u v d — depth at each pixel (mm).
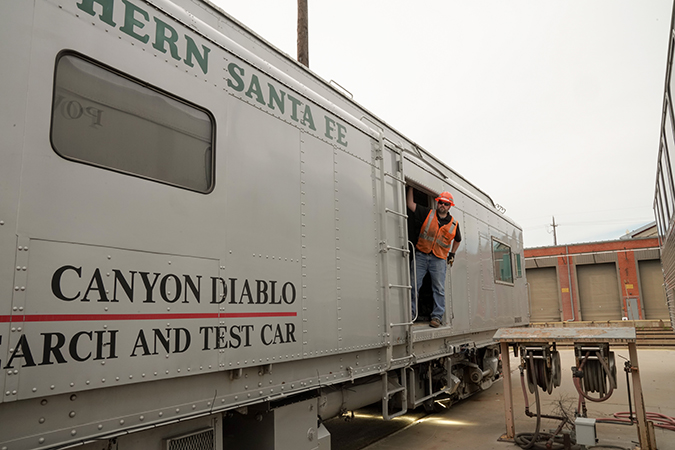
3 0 1873
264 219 2982
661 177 9312
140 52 2391
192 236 2492
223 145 2783
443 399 6633
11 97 1850
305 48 9102
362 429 5770
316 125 3621
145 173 2336
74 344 1917
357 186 4035
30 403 1808
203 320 2475
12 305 1749
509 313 8141
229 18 3545
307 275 3273
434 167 6422
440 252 5535
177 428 2408
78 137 2076
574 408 6586
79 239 1993
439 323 5340
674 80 5934
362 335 3775
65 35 2068
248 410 3086
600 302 25281
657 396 7477
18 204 1815
